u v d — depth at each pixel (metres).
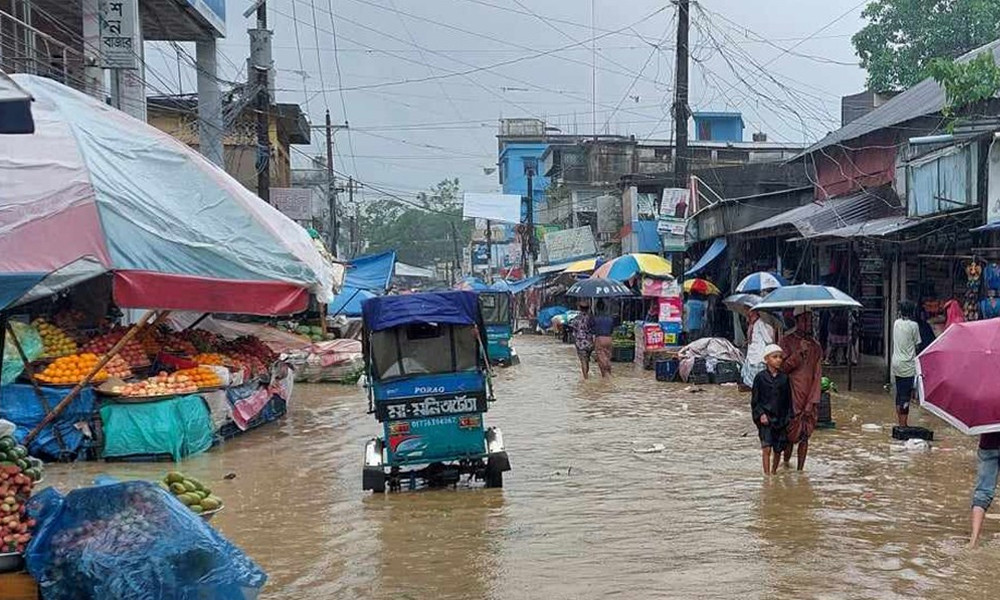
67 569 4.45
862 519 8.41
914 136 19.67
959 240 15.84
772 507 8.94
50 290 10.48
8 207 11.05
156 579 4.41
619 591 6.52
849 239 18.28
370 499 9.77
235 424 14.30
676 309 24.89
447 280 83.19
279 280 11.12
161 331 15.20
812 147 24.58
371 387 10.12
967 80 14.97
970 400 7.00
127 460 12.04
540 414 16.23
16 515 4.71
